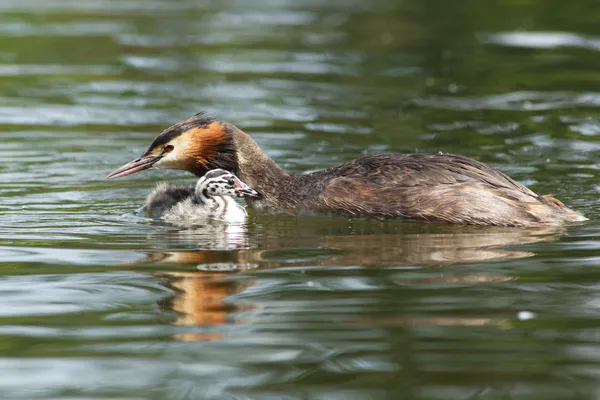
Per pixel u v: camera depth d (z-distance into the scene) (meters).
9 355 8.41
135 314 9.40
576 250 11.41
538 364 8.09
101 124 19.19
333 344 8.56
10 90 21.81
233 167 14.52
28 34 27.84
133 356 8.38
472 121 19.08
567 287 10.00
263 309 9.46
